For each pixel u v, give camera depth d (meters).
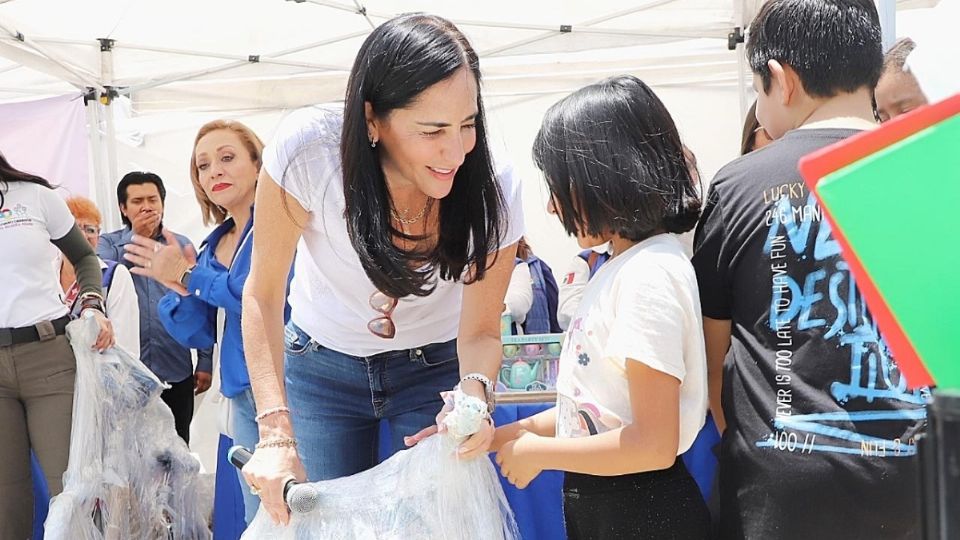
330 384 1.66
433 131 1.26
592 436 1.29
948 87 0.75
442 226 1.41
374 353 1.62
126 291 3.31
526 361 2.09
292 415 1.70
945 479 0.43
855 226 0.49
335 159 1.40
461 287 1.62
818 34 1.29
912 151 0.49
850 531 1.13
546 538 1.96
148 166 4.99
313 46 4.16
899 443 1.11
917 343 0.49
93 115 4.33
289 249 1.45
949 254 0.48
